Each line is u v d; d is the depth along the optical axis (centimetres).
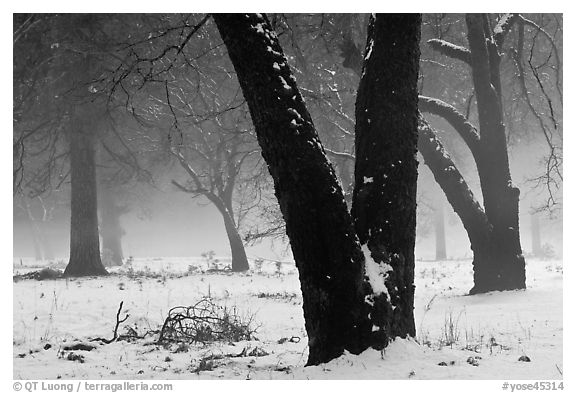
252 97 752
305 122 748
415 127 810
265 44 751
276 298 1750
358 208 797
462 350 861
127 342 1095
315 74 2291
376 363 717
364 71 821
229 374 743
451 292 1938
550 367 732
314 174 739
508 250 1734
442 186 1783
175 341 1071
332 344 739
